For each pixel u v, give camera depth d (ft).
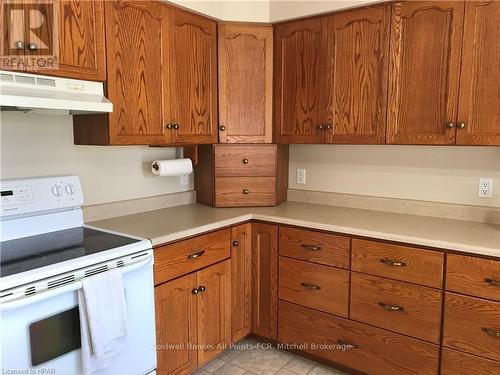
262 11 8.21
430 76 6.59
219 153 8.60
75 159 6.94
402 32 6.76
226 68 8.23
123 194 7.82
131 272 5.53
